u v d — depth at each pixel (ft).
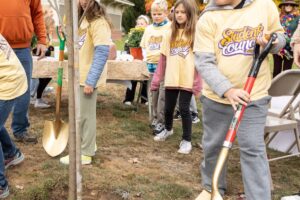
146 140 15.44
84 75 11.82
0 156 9.98
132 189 10.91
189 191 10.99
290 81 11.28
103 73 12.13
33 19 13.97
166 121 15.33
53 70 17.07
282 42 8.38
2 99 9.47
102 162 12.82
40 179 11.18
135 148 14.44
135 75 17.26
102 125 16.97
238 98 7.63
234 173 12.60
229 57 8.49
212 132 9.29
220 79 8.07
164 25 17.10
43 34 14.24
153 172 12.32
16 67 9.63
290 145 14.53
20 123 13.89
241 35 8.39
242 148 8.59
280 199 10.89
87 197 10.45
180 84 13.91
